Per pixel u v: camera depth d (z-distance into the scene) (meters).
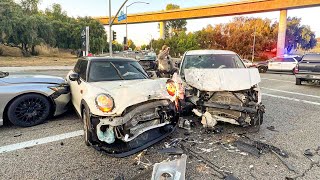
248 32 48.25
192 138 4.33
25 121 4.90
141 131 3.66
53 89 5.18
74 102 5.14
